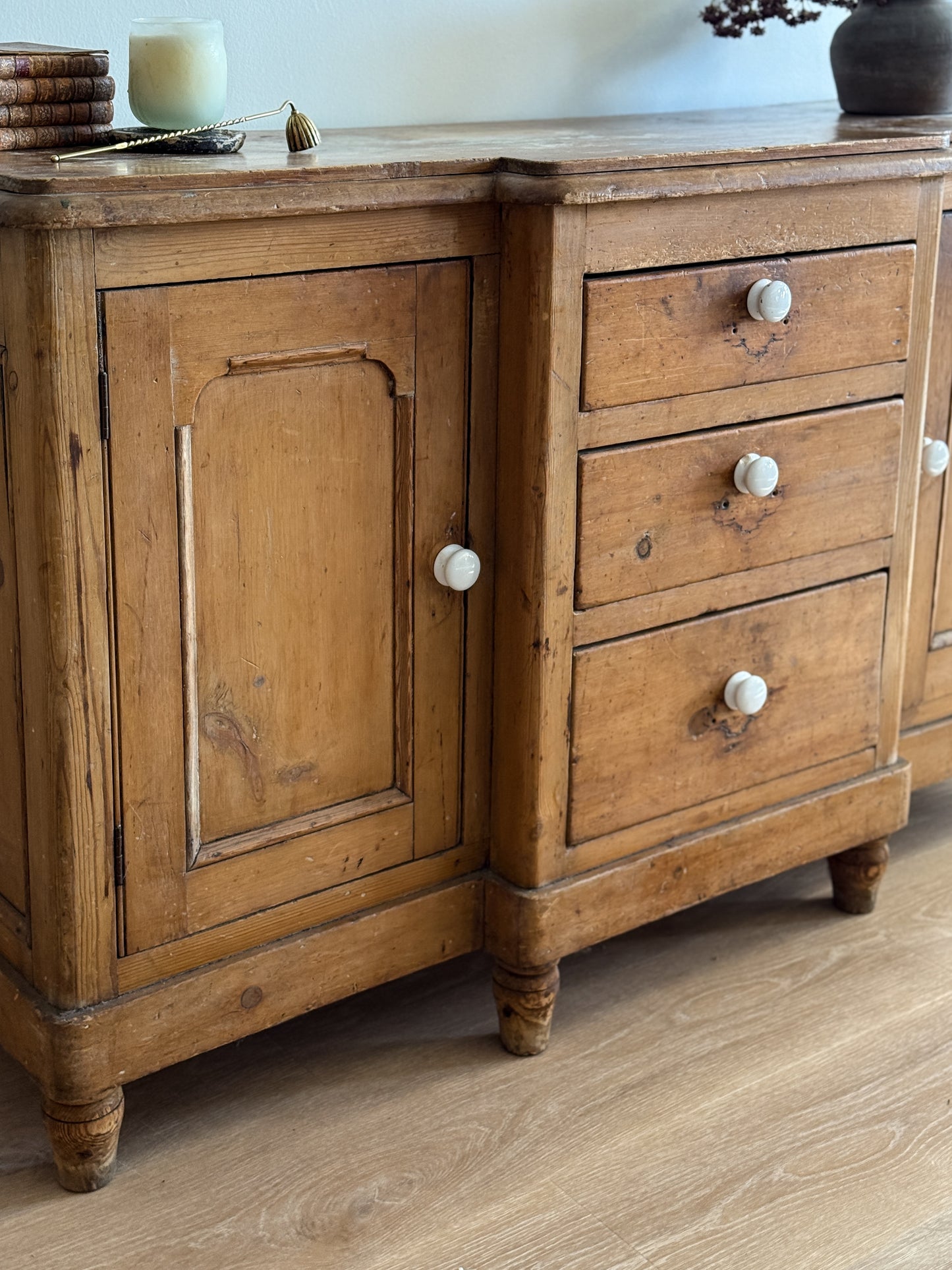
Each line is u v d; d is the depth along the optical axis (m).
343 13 1.69
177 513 1.19
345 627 1.33
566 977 1.63
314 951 1.37
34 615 1.16
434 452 1.33
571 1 1.86
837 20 2.14
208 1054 1.49
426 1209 1.29
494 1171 1.33
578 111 1.91
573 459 1.33
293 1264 1.22
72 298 1.08
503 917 1.45
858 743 1.67
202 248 1.14
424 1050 1.51
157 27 1.29
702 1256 1.24
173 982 1.29
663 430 1.38
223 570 1.23
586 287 1.29
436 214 1.26
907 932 1.73
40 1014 1.24
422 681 1.38
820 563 1.55
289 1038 1.52
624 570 1.40
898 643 1.66
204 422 1.19
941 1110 1.42
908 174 1.46
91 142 1.33
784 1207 1.29
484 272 1.30
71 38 1.54
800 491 1.51
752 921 1.75
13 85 1.27
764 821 1.59
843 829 1.67
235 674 1.27
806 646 1.57
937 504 1.72
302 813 1.35
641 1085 1.45
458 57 1.79
